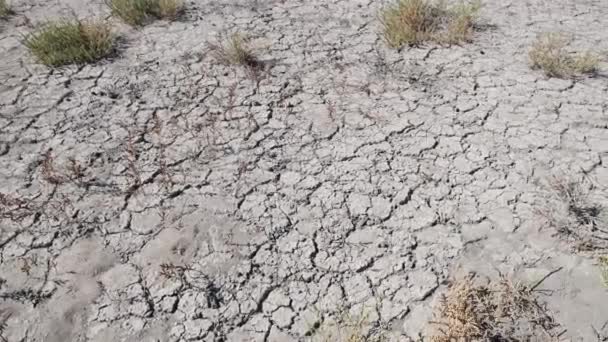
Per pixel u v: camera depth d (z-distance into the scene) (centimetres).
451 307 266
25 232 312
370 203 335
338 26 531
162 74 457
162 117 407
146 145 379
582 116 403
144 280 288
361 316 270
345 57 480
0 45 494
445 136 387
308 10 563
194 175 354
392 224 321
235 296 281
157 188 344
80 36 477
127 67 466
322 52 488
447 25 524
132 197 337
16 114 405
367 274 292
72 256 300
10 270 291
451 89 436
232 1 579
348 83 445
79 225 318
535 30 521
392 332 264
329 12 559
